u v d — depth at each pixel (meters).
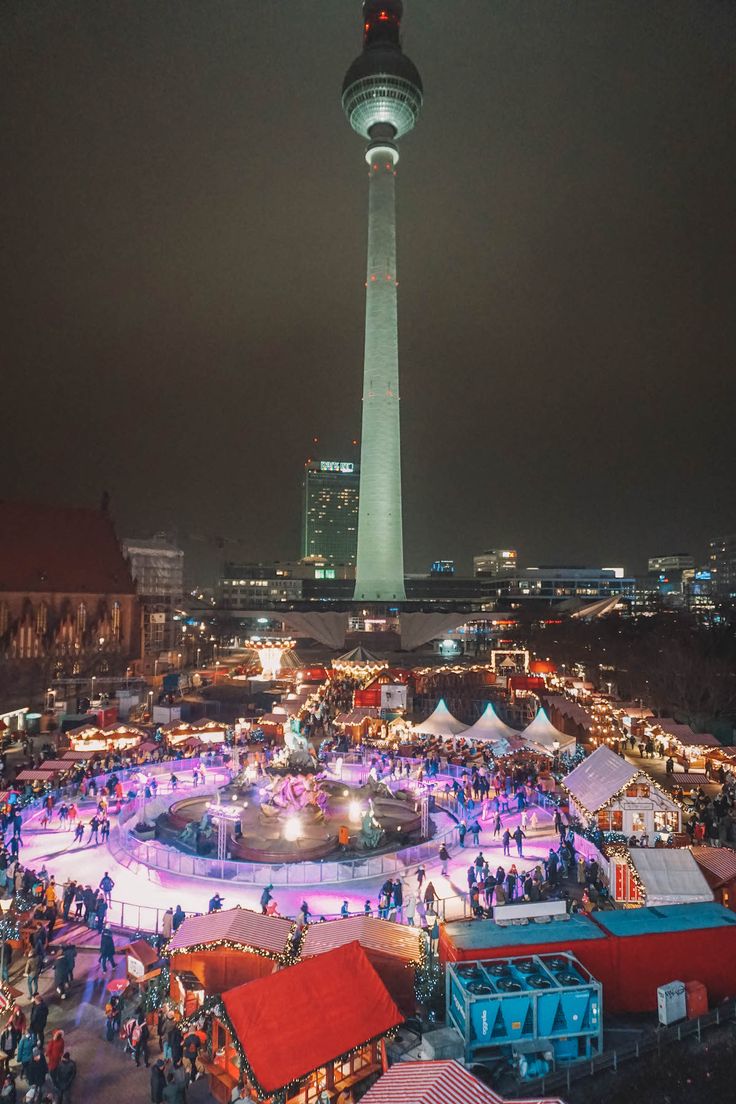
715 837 36.38
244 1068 16.77
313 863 33.22
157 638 105.75
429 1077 15.14
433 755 52.38
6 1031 19.58
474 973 20.39
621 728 59.31
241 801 42.94
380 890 31.95
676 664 72.94
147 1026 20.27
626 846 30.11
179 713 62.81
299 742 48.53
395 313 152.62
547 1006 19.48
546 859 34.69
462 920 23.33
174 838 37.84
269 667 86.94
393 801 43.22
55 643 84.69
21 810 41.53
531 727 52.06
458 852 36.53
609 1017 21.28
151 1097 17.98
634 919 22.86
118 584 95.81
